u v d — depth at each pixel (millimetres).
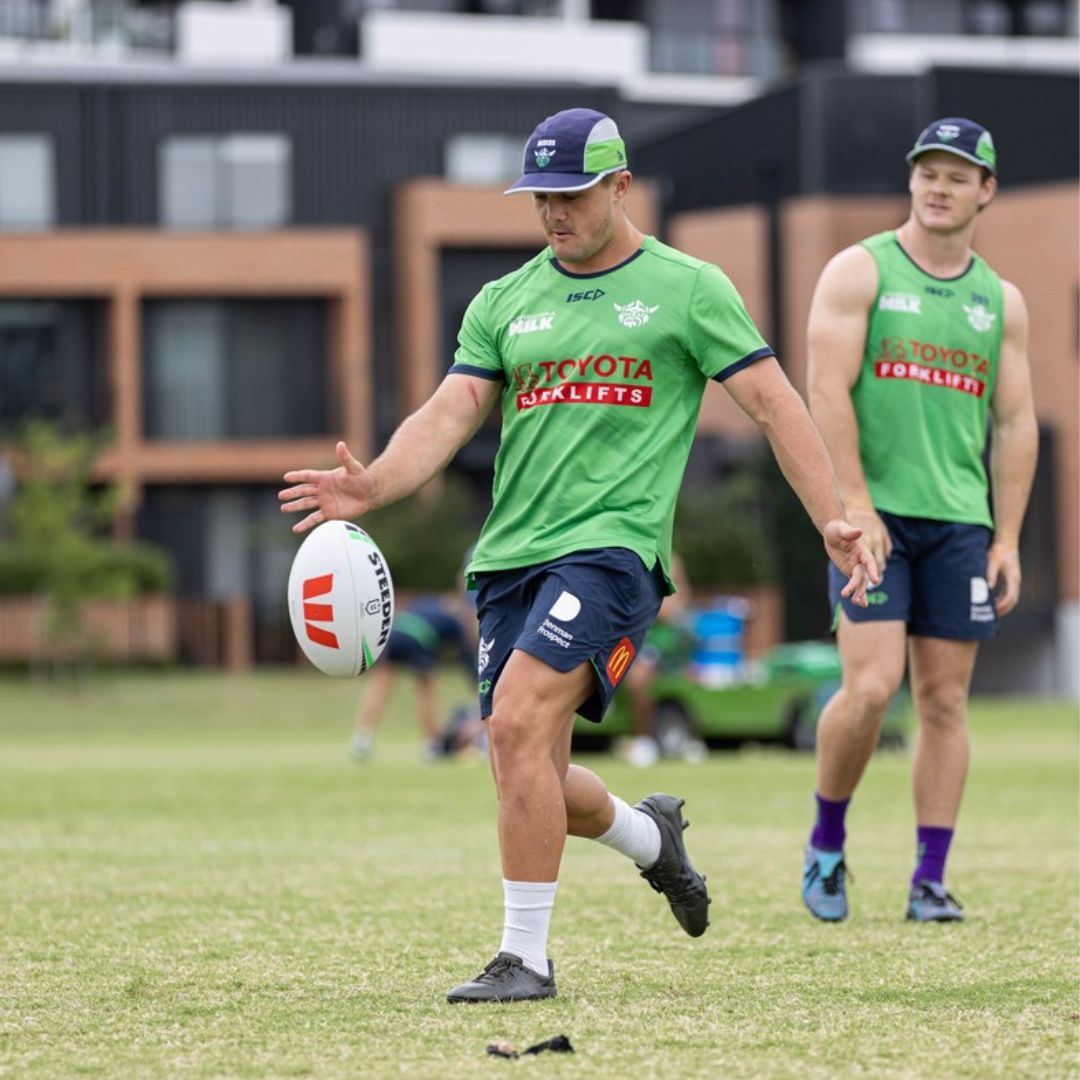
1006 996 21141
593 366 21750
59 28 193125
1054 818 44000
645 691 74688
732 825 43438
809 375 28188
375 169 163125
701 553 144500
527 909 21125
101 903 29359
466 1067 17297
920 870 27922
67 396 158500
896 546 27969
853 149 156500
